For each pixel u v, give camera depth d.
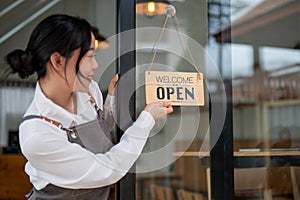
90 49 1.21
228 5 1.47
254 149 1.60
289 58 2.44
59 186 1.09
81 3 2.72
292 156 1.53
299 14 2.26
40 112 1.10
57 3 3.21
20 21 3.65
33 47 1.15
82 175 1.08
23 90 4.38
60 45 1.14
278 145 1.85
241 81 2.30
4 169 3.39
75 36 1.16
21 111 4.42
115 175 1.15
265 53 2.38
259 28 2.25
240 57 2.29
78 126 1.14
